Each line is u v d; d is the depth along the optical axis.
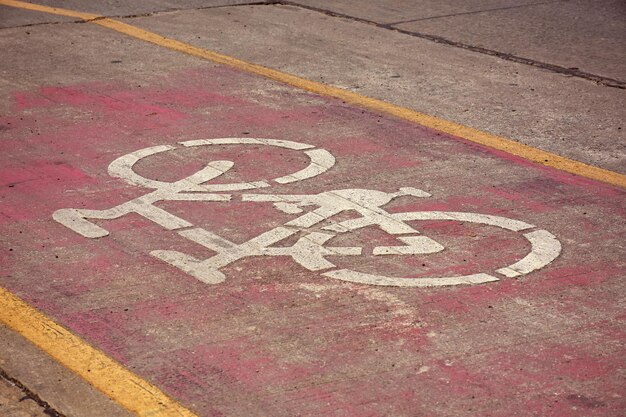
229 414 4.76
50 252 6.38
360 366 5.16
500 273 6.18
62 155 7.99
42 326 5.52
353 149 8.27
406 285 6.01
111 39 11.45
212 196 7.27
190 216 6.93
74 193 7.27
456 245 6.56
